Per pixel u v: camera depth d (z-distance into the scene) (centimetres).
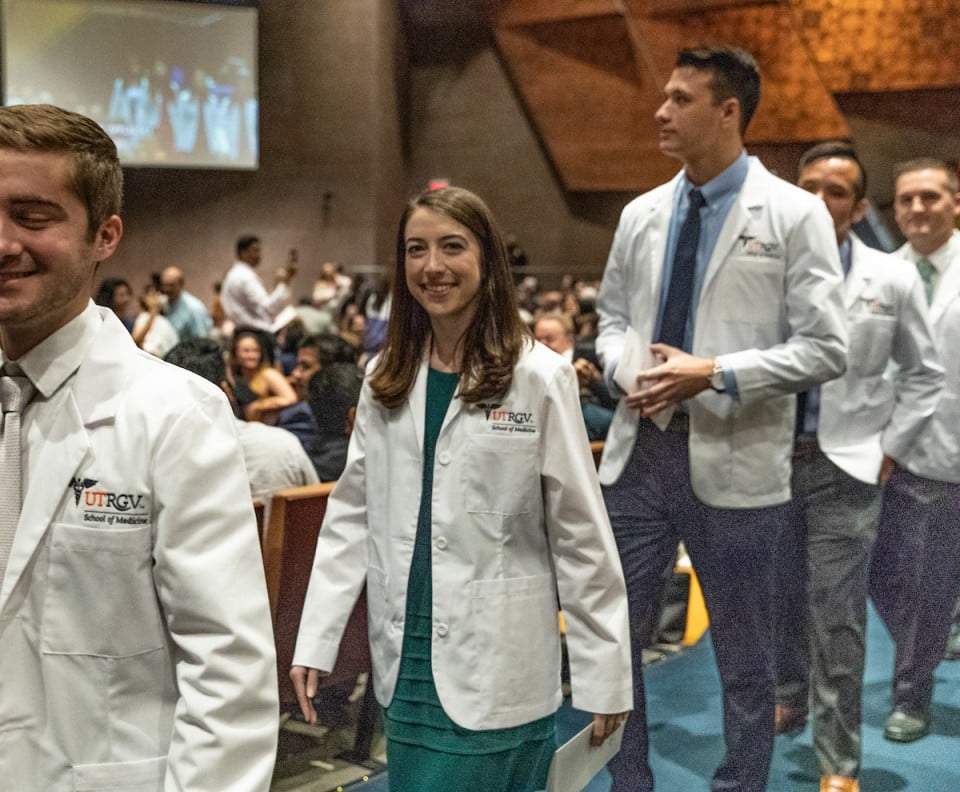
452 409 188
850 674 281
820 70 902
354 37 1481
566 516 189
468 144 1603
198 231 1545
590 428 331
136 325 674
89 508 113
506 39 1527
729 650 252
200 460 115
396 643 192
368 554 202
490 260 189
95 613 113
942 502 309
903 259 314
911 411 291
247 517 119
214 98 1462
